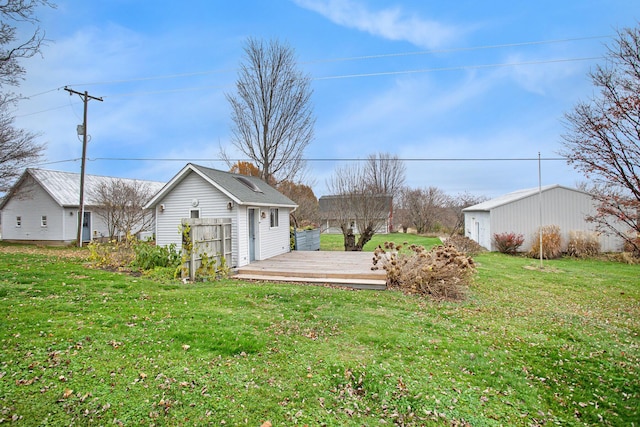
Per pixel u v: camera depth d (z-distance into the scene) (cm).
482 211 2203
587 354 493
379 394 362
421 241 2433
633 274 1294
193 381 358
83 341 430
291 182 2188
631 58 724
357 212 1756
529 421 337
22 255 1155
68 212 2050
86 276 798
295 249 1590
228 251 1020
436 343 501
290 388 361
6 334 433
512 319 659
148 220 2161
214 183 1066
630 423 341
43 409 299
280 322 552
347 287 849
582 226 1938
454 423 323
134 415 300
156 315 544
